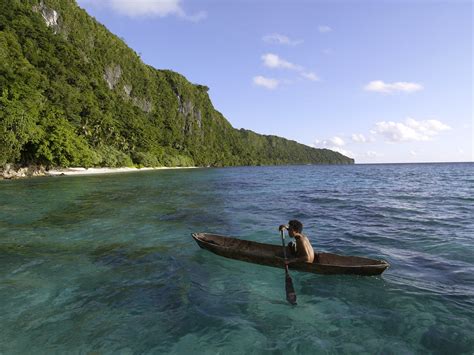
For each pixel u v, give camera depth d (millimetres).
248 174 70188
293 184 36562
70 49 130000
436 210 16391
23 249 9656
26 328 5207
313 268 7055
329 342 4738
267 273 7430
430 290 6430
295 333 4988
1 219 14258
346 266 6750
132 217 14781
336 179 47031
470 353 4445
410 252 9062
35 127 52312
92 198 22297
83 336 4961
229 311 5691
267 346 4656
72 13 159000
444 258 8477
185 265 8047
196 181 42812
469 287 6555
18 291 6629
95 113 107875
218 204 19172
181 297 6270
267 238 10977
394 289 6488
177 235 11336
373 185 34250
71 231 11984
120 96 165750
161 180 44875
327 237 10953
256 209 17203
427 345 4645
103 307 5895
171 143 172000
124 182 39594
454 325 5137
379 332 4984
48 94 91250
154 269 7840
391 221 13594
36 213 15836
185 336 4922
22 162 51125
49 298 6297
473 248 9344
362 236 11023
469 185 33031
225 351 4539
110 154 86438
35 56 105250
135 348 4641
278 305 5906
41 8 135250
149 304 5984
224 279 7129
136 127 130625
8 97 55469
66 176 52469
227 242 9016
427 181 40438
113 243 10312
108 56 173000
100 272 7695
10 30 103500
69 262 8453
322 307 5797
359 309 5707
